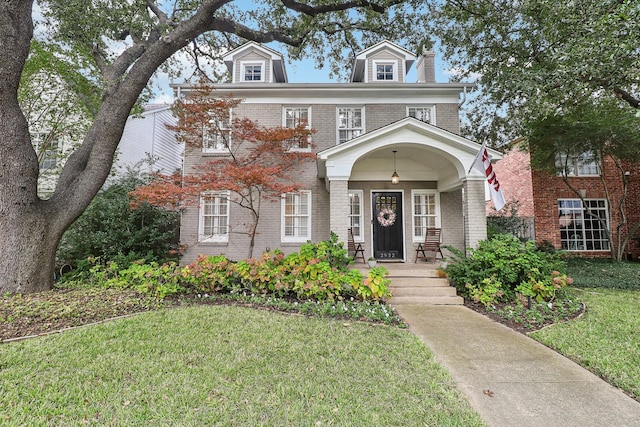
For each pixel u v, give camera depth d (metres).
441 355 3.98
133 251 9.19
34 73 9.55
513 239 7.43
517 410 2.77
